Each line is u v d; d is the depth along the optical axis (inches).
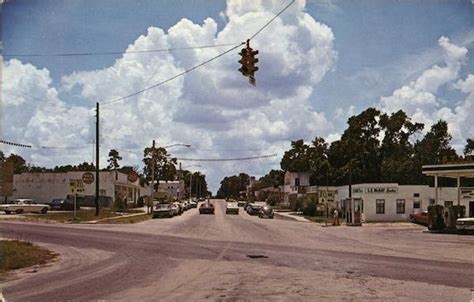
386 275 604.4
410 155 2945.4
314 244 1027.3
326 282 553.0
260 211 2603.3
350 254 834.8
